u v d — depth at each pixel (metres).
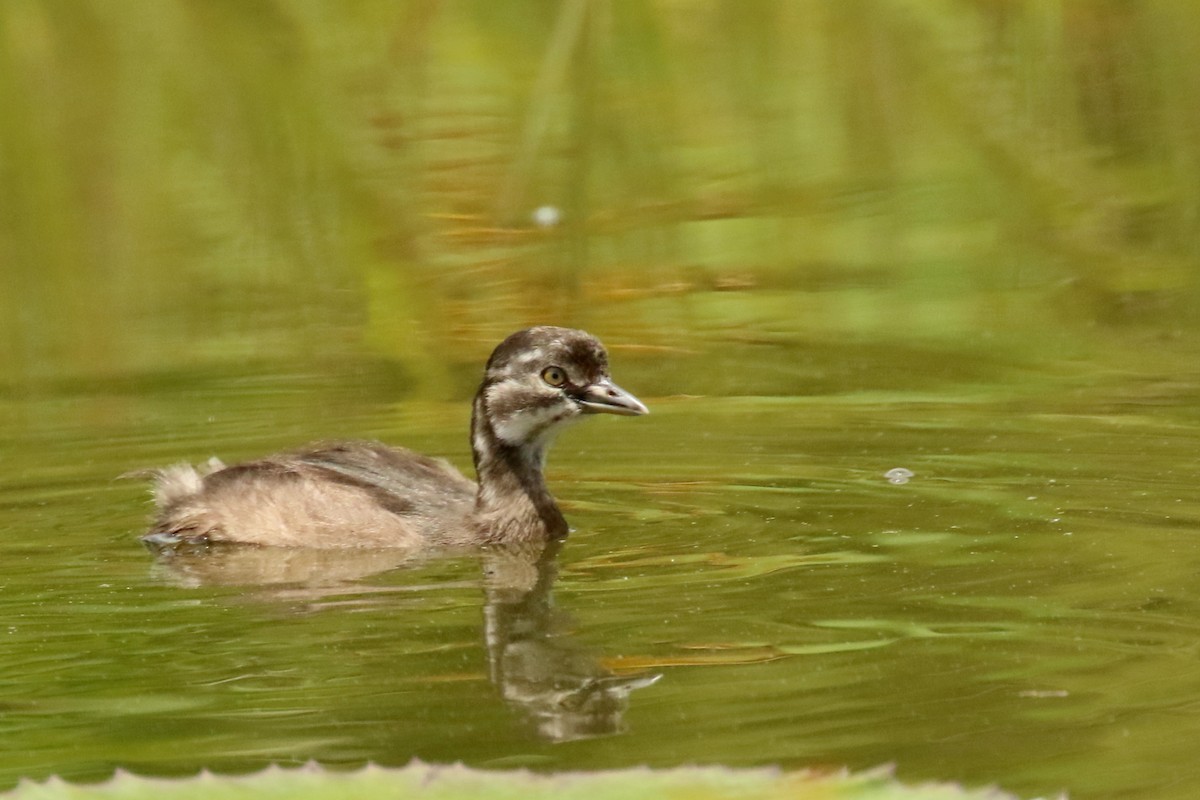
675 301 19.14
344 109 21.41
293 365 17.81
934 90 22.08
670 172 21.55
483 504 13.33
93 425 16.20
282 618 10.91
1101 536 11.95
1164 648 9.73
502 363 13.53
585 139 21.66
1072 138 21.94
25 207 20.59
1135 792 7.86
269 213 20.64
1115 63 22.20
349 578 11.98
